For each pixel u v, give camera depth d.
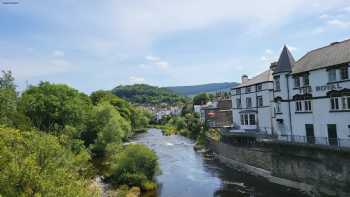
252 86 51.50
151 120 170.12
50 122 52.69
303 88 35.97
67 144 32.94
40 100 53.22
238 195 31.80
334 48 34.56
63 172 16.30
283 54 39.84
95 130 62.38
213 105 91.94
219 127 69.12
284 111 39.19
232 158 47.84
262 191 32.25
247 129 52.78
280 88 39.81
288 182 33.66
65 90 61.25
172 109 188.12
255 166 40.62
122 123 79.44
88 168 40.66
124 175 37.84
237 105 56.38
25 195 13.41
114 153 50.69
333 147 28.22
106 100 107.50
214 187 35.62
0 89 43.28
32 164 14.41
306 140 34.81
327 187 28.64
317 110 34.03
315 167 30.12
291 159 33.50
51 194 13.89
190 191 34.91
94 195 17.20
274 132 44.06
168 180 40.25
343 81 30.48
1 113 37.25
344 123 30.58
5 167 14.03
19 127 35.81
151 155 40.47
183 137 89.31
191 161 52.06
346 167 26.66
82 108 60.69
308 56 38.56
